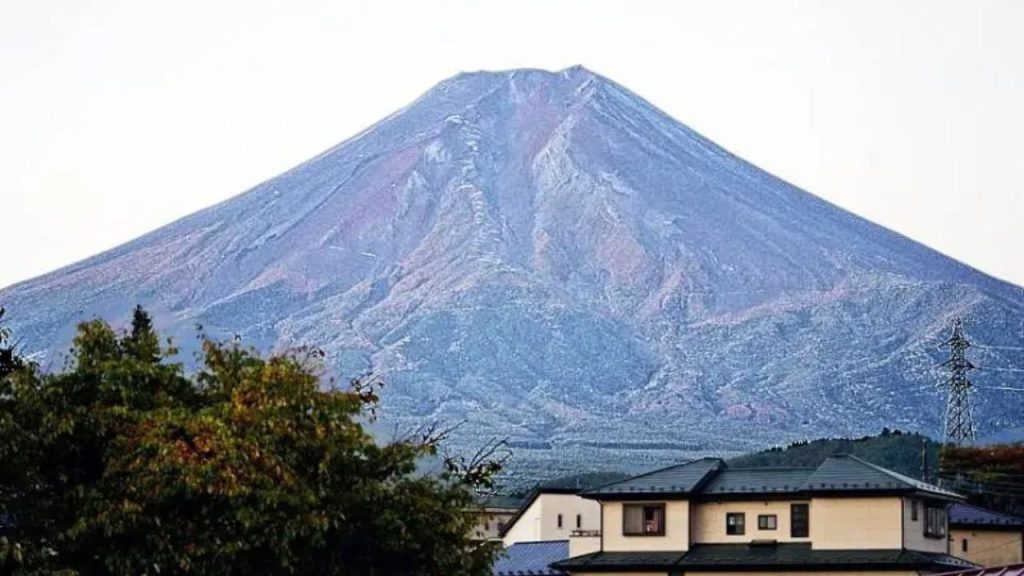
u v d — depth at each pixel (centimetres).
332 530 5384
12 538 4959
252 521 5069
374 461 5675
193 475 5031
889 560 8962
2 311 6212
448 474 5906
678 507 9556
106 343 5534
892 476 9294
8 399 5250
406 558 5591
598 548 10406
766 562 9194
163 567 5047
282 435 5303
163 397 5428
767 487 9500
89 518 5038
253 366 5659
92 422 5216
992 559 10881
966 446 15238
